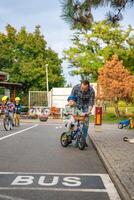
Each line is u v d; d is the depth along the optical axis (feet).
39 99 166.81
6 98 79.71
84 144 47.85
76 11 39.63
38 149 48.06
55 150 47.21
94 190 26.86
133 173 30.76
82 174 32.27
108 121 140.67
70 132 49.73
